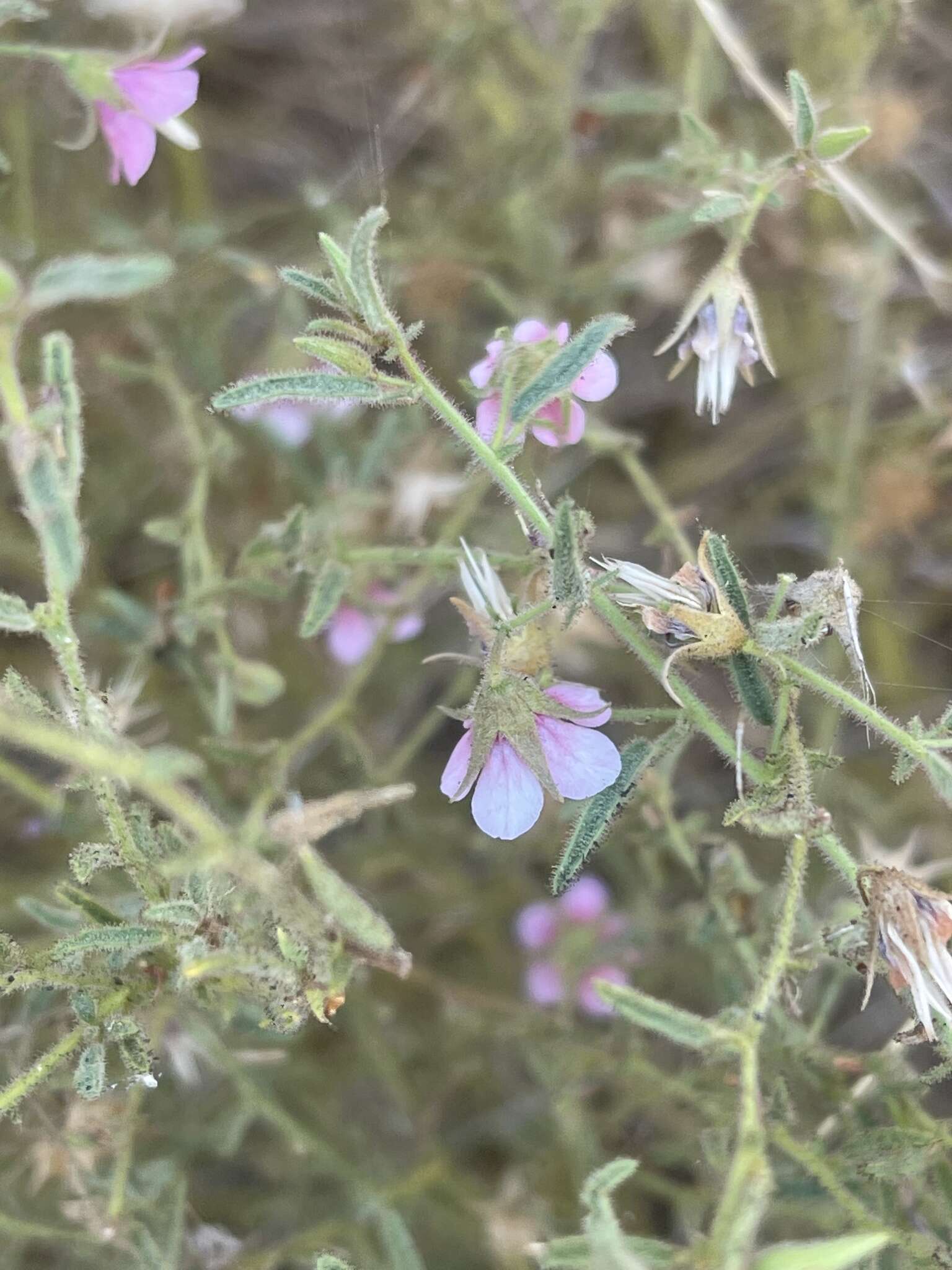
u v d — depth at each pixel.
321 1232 0.12
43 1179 0.11
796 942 0.11
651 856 0.13
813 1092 0.11
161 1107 0.13
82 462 0.07
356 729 0.15
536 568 0.09
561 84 0.16
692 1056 0.13
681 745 0.09
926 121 0.16
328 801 0.07
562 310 0.16
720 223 0.13
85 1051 0.08
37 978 0.08
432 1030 0.15
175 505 0.16
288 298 0.15
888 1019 0.15
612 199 0.16
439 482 0.14
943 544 0.16
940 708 0.16
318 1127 0.14
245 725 0.16
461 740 0.09
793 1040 0.10
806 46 0.15
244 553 0.12
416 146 0.18
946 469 0.15
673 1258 0.07
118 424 0.16
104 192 0.17
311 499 0.15
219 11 0.15
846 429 0.15
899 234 0.12
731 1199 0.06
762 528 0.17
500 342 0.09
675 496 0.17
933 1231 0.10
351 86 0.18
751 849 0.15
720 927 0.12
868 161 0.15
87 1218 0.10
